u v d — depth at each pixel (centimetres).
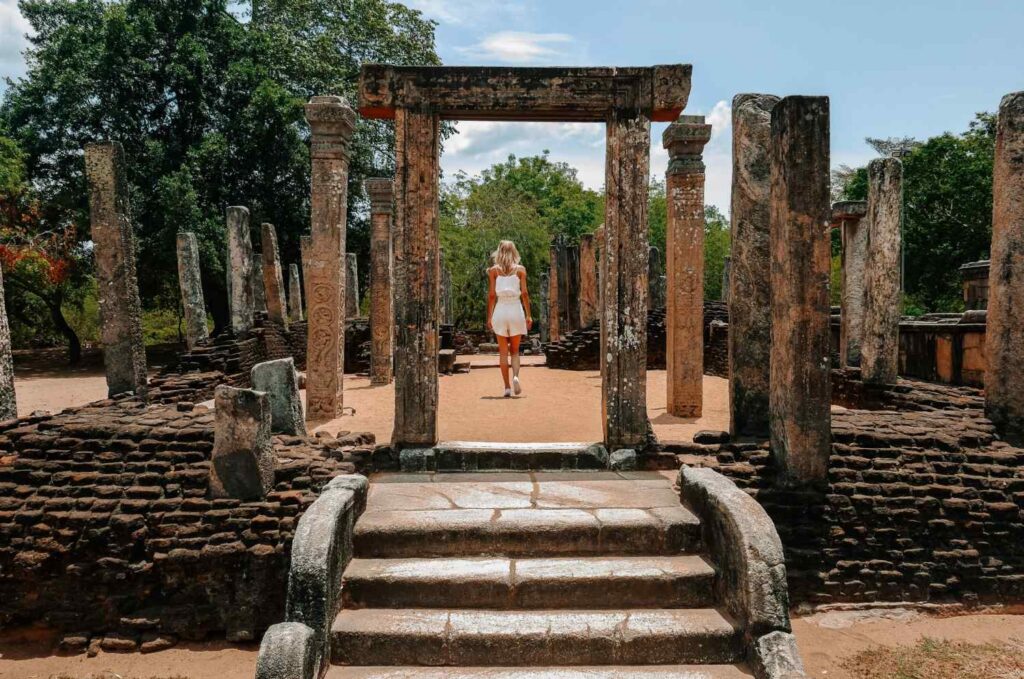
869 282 830
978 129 2522
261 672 326
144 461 514
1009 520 512
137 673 436
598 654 371
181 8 2236
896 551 505
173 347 2964
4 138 1950
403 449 565
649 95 567
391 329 1137
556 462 564
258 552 468
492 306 978
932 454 533
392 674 358
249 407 485
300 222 2367
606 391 579
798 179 504
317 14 2566
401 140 562
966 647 448
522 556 431
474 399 953
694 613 393
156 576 475
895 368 824
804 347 511
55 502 491
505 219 3388
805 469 515
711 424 754
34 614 474
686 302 800
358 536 427
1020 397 573
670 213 815
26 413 1329
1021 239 570
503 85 564
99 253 661
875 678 411
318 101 771
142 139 2172
